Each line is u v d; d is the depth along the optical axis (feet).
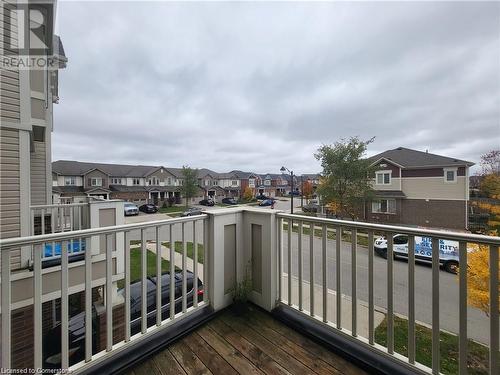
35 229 16.10
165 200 103.60
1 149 10.39
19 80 10.99
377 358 4.67
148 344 5.11
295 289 18.85
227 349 5.22
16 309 10.43
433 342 4.06
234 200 123.95
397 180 55.36
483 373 11.04
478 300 11.53
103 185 92.17
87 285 4.33
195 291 6.42
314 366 4.70
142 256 5.17
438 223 51.47
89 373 4.29
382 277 22.65
